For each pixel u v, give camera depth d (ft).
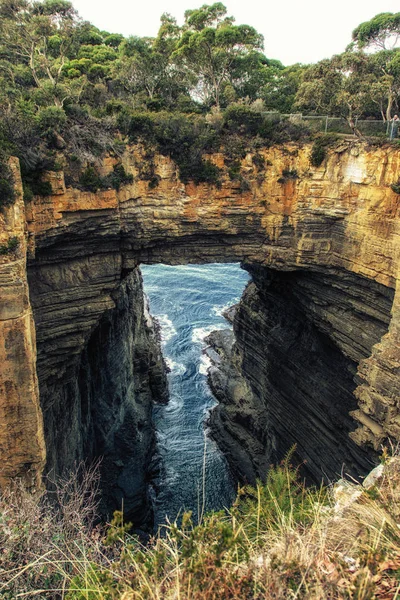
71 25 95.61
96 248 81.35
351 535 20.61
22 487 48.60
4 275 54.85
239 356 136.15
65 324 80.69
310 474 95.96
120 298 108.47
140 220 82.12
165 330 184.55
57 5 93.35
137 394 129.49
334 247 83.97
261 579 16.94
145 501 102.47
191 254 90.68
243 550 20.36
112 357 106.83
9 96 75.72
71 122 74.33
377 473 29.76
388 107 85.56
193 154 81.05
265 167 84.43
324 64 90.89
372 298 79.30
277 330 107.45
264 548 19.93
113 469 103.40
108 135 77.36
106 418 105.40
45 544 25.95
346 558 18.78
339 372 88.58
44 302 77.00
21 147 63.82
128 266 88.07
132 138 79.36
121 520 19.69
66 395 86.33
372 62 87.30
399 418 66.28
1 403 56.85
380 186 73.10
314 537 19.98
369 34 103.40
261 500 28.32
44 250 74.64
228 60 114.21
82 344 83.97
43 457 60.64
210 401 143.64
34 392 58.95
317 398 92.38
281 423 105.81
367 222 76.13
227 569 17.72
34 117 67.82
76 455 90.53
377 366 70.13
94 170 73.72
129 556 19.20
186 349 171.53
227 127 84.99
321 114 94.32
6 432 57.82
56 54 132.46
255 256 90.84
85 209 73.72
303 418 98.12
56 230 71.72
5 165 55.67
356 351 82.74
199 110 103.55
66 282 79.15
